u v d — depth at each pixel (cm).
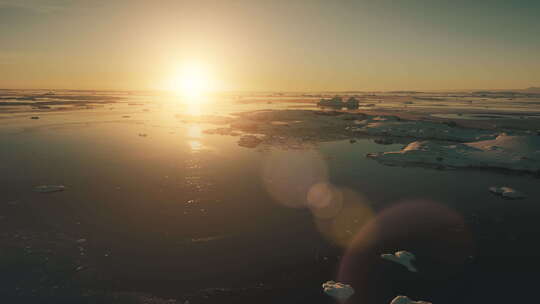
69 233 1487
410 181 2406
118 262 1270
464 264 1323
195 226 1596
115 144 3512
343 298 1099
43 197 1916
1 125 4750
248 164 2792
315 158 3083
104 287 1121
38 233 1477
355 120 5703
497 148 3109
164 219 1664
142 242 1426
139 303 1048
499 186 2302
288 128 4891
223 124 5331
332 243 1478
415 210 1869
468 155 2997
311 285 1172
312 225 1656
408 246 1469
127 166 2623
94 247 1373
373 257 1370
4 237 1427
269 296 1105
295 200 1992
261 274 1226
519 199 2050
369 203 1973
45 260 1264
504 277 1233
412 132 4403
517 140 3164
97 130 4494
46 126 4750
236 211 1795
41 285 1118
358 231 1606
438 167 2800
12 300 1038
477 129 4528
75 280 1152
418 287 1175
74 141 3653
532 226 1664
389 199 2041
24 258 1270
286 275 1225
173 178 2341
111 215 1692
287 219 1719
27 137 3838
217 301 1071
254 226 1622
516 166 2705
